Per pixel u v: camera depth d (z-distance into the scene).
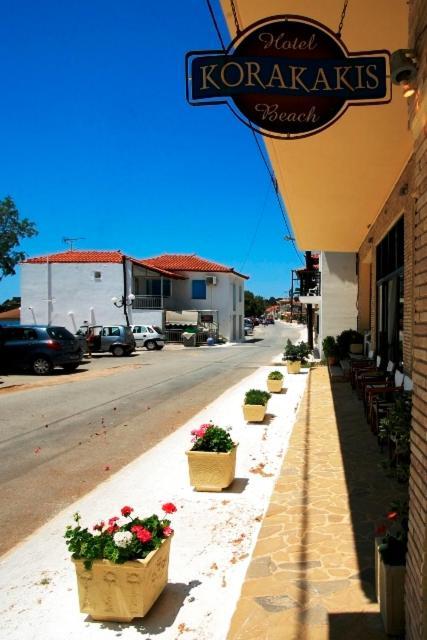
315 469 6.30
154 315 37.16
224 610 3.46
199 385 15.16
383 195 10.25
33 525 5.12
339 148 7.27
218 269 43.53
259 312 117.75
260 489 5.84
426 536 2.45
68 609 3.56
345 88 3.83
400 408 5.82
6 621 3.45
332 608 3.33
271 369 19.67
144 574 3.31
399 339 10.30
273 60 3.89
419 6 2.74
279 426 9.05
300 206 11.03
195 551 4.32
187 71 4.01
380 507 5.02
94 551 3.33
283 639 3.05
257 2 4.20
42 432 9.16
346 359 17.58
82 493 6.01
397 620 2.99
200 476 5.80
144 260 45.62
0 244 43.75
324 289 20.66
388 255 11.50
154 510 5.27
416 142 2.83
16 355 18.16
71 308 37.03
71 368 19.69
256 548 4.25
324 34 3.86
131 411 10.99
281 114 4.21
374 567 3.84
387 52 3.81
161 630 3.29
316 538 4.39
